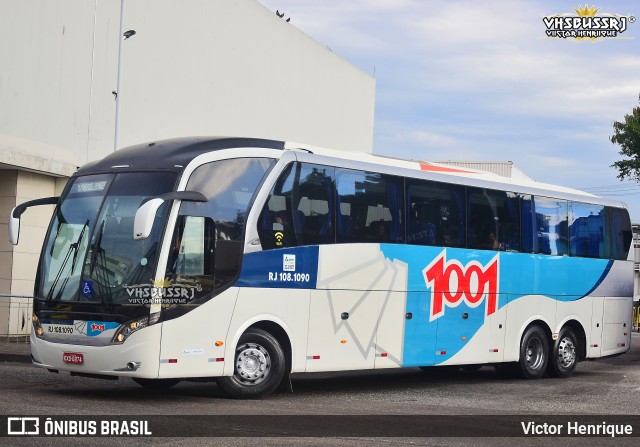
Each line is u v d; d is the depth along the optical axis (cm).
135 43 3017
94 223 1326
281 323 1410
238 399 1375
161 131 3192
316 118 4519
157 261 1268
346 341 1511
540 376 1938
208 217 1325
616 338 2134
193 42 3388
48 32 2556
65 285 1312
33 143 2477
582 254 2044
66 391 1404
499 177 1891
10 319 2383
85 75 2741
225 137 1416
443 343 1697
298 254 1437
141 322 1254
